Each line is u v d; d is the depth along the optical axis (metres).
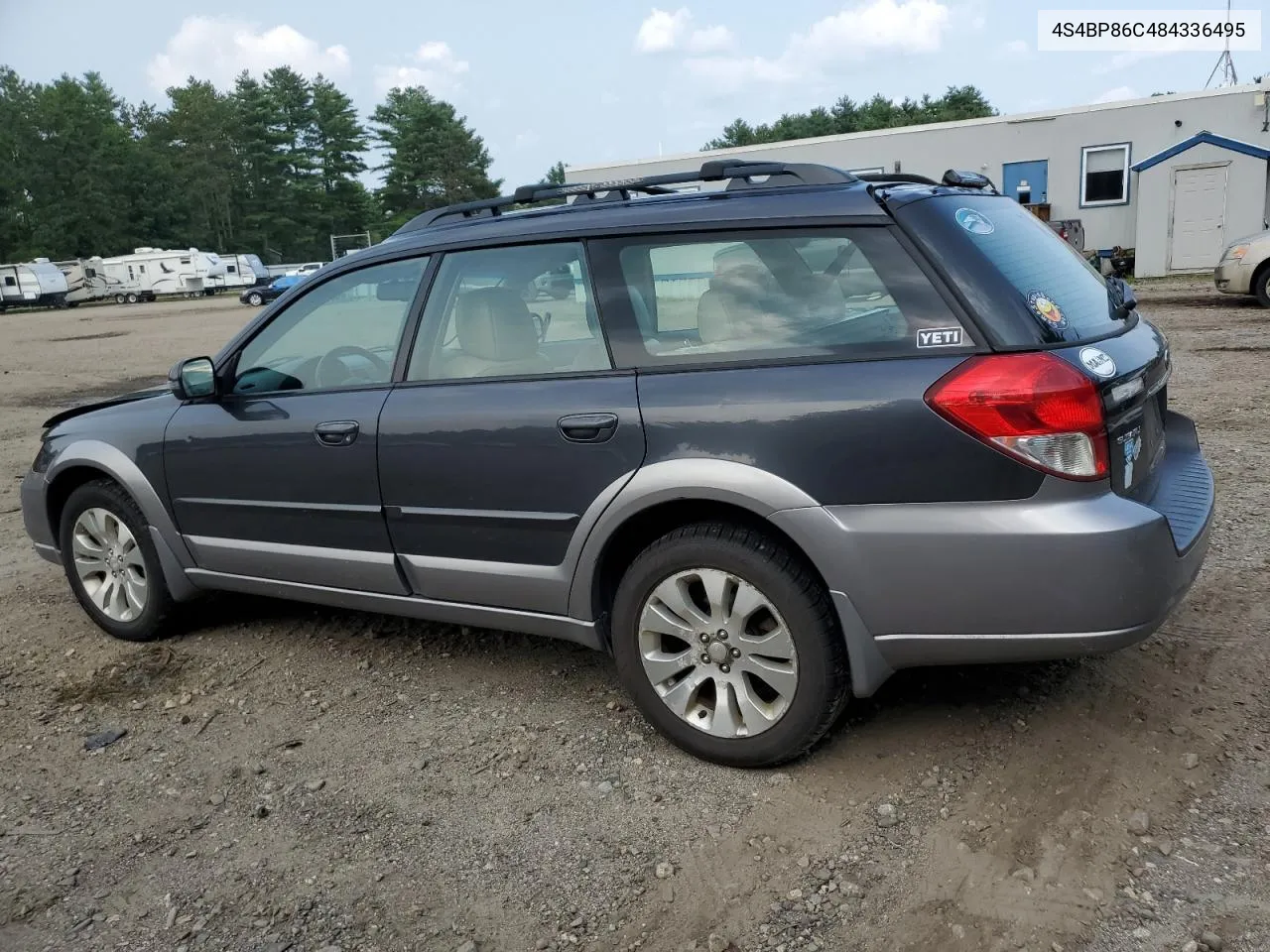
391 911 2.58
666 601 3.11
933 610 2.72
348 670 4.07
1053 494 2.60
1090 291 3.19
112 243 88.81
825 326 2.88
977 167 23.03
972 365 2.66
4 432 10.84
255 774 3.31
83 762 3.48
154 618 4.41
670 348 3.07
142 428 4.25
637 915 2.50
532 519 3.27
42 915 2.66
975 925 2.37
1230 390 8.30
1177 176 19.80
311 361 3.87
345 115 100.00
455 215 3.80
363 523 3.67
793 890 2.54
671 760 3.20
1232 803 2.73
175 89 100.00
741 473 2.85
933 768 3.02
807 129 83.31
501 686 3.83
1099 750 3.03
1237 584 4.17
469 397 3.36
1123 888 2.45
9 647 4.58
